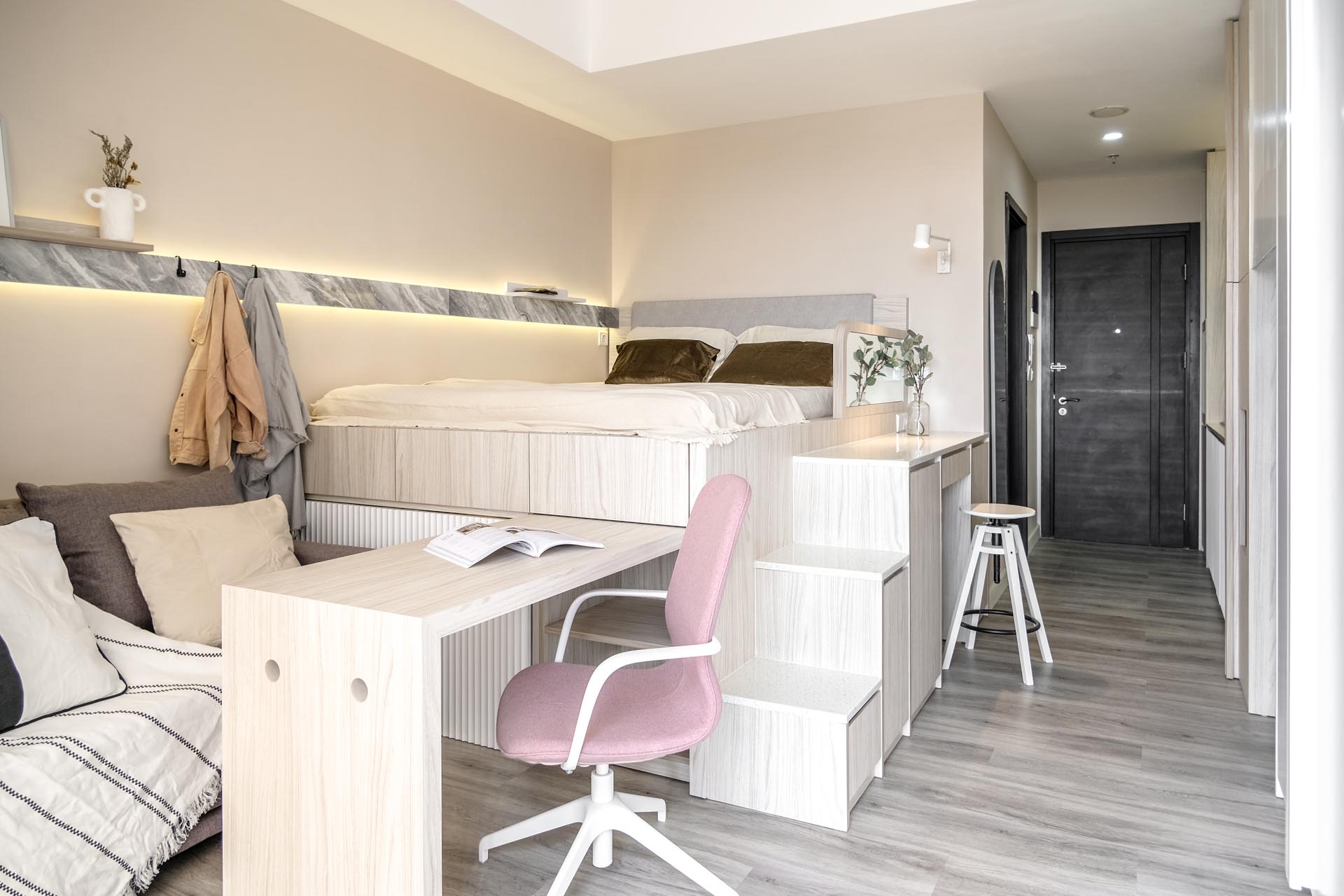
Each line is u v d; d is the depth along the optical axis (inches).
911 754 110.5
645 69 161.2
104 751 75.8
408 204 157.2
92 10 110.1
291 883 67.4
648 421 106.0
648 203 210.4
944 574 161.6
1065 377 254.7
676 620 79.8
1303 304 70.8
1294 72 70.1
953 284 177.2
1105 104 180.4
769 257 195.9
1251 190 112.0
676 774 104.8
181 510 104.7
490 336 177.2
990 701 128.7
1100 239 247.9
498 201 178.2
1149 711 124.3
